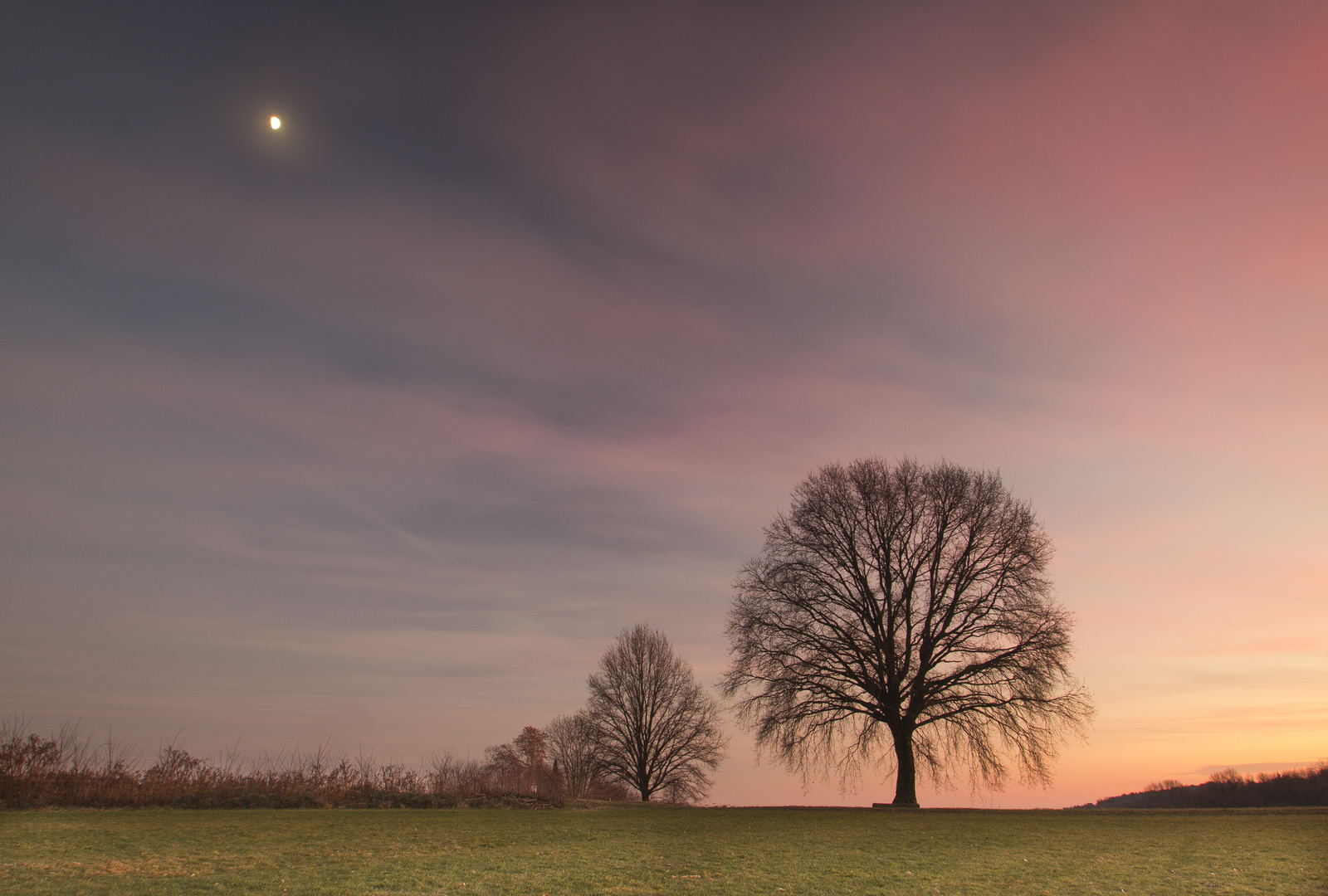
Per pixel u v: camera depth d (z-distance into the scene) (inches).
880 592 1160.2
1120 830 607.2
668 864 409.4
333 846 442.9
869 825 653.3
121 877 333.7
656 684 1947.6
